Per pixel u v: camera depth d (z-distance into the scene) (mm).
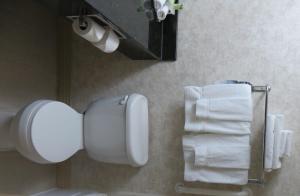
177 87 1896
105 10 1153
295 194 1705
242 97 1608
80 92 2072
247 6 1782
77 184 2070
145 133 1858
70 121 1611
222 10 1820
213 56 1835
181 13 1884
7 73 1664
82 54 2070
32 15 1865
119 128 1736
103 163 2021
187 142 1721
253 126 1761
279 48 1736
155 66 1938
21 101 1771
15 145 1396
